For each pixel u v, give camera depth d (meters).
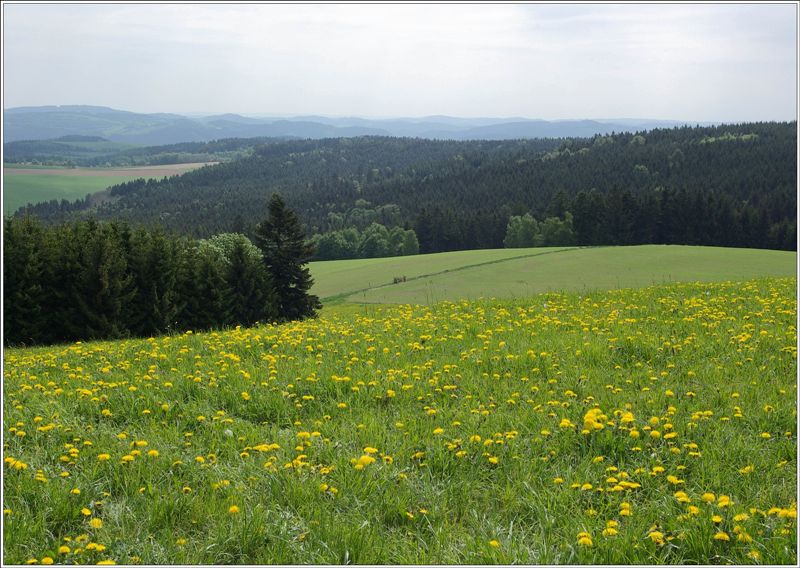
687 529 5.03
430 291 70.88
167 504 5.56
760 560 4.69
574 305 15.60
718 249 91.56
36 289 36.22
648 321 12.58
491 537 5.17
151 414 8.20
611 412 7.49
